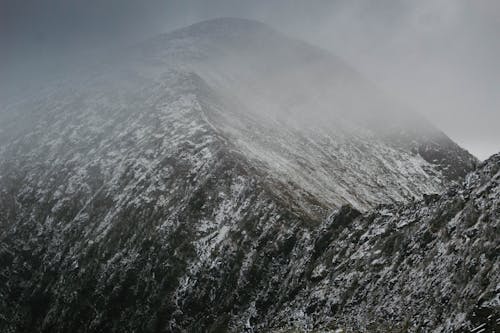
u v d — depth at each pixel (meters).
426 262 28.28
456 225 27.95
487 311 21.27
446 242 27.80
